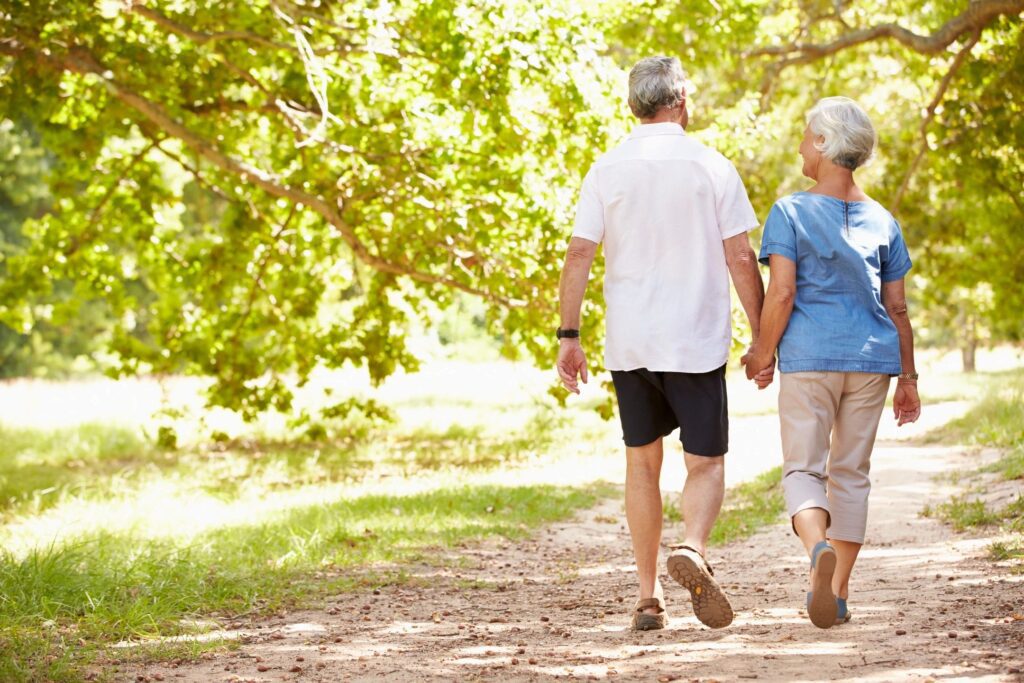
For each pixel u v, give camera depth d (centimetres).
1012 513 859
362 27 1494
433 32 1366
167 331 2089
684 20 1836
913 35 1678
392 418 2233
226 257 2027
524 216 1484
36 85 1488
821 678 405
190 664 494
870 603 580
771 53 2116
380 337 2131
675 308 516
